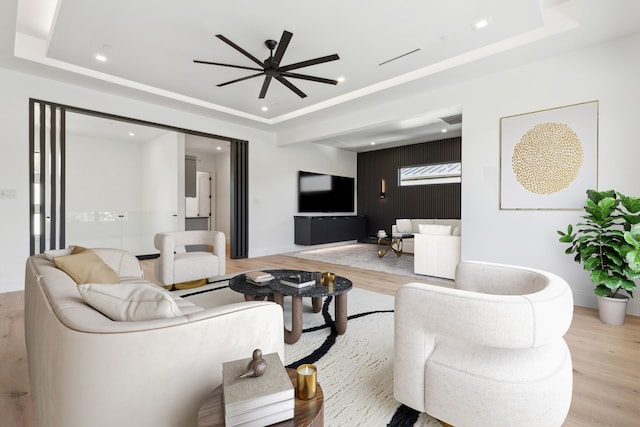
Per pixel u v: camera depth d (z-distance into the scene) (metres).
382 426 1.35
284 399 0.76
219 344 0.98
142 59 3.42
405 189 8.03
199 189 9.23
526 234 3.42
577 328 2.49
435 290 1.29
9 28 2.78
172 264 3.46
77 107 4.03
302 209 7.20
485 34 2.96
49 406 0.91
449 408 1.23
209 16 2.66
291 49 3.22
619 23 2.67
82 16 2.65
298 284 2.36
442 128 6.30
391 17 2.69
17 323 2.54
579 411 1.46
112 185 7.06
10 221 3.57
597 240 2.66
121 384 0.83
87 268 1.92
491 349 1.30
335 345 2.17
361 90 4.37
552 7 2.83
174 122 5.01
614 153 2.92
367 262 5.52
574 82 3.12
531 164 3.38
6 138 3.55
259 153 6.33
